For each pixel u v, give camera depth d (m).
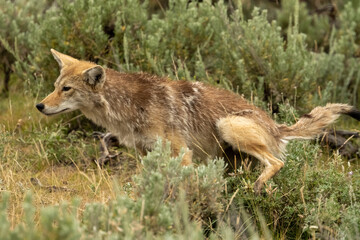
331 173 10.91
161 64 16.05
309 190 10.84
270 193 10.23
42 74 16.69
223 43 16.64
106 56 16.25
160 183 8.25
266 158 11.16
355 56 19.17
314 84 16.20
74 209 7.70
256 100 14.92
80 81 11.50
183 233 8.67
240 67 15.65
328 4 23.59
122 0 16.92
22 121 16.08
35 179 12.52
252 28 16.38
